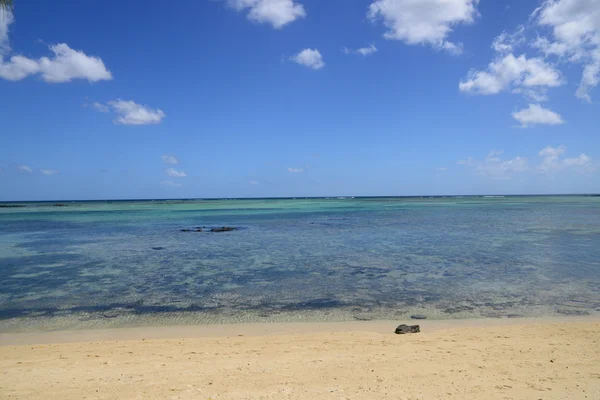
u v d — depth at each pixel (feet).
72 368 25.17
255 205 438.40
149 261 75.31
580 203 404.77
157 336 34.86
